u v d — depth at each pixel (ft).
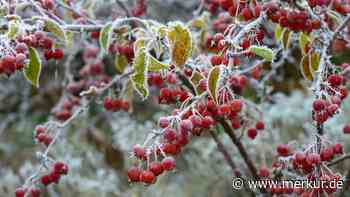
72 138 3.61
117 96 2.75
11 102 4.13
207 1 2.63
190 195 3.46
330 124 3.04
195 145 3.42
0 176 3.73
